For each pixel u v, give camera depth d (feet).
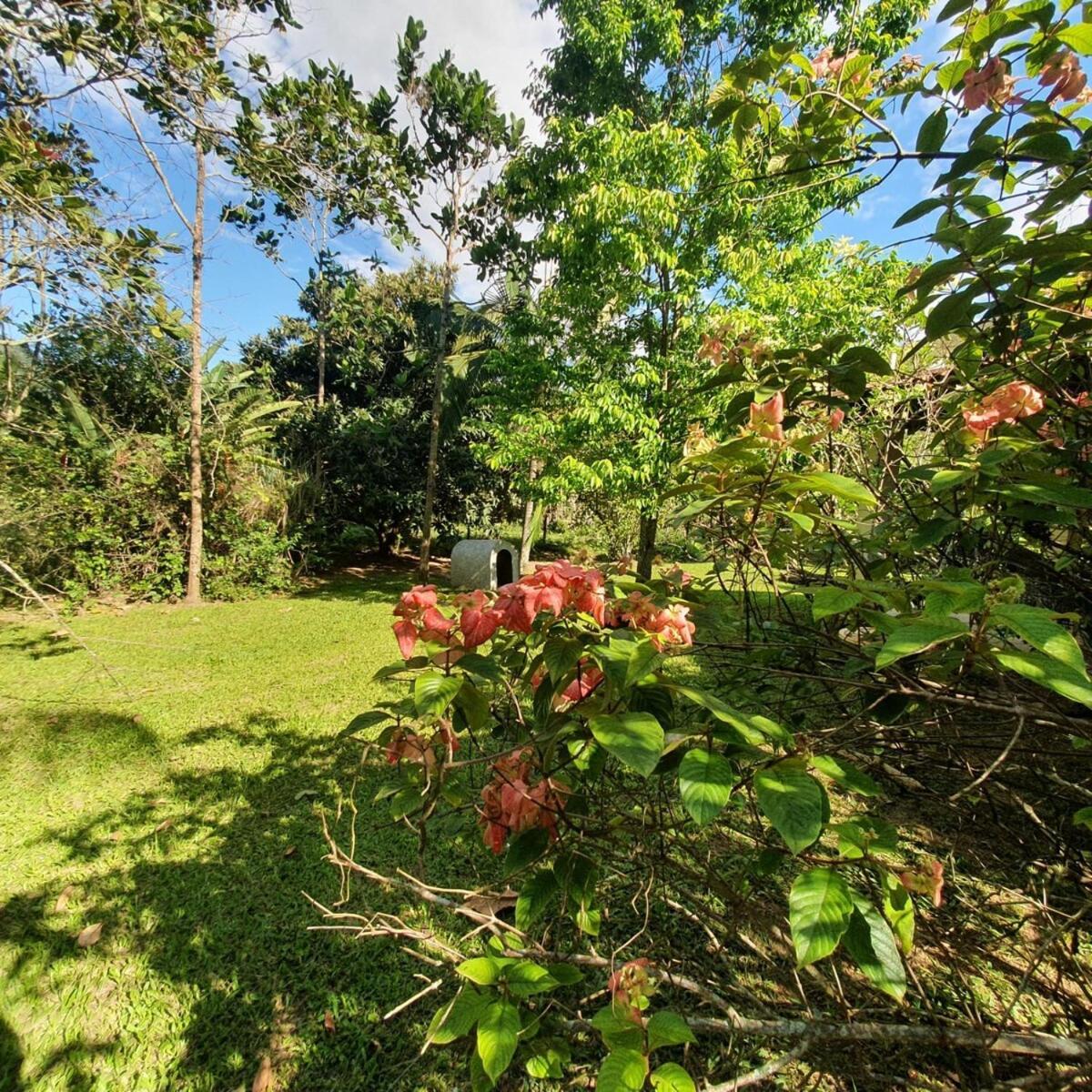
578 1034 2.72
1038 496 2.91
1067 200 3.04
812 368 3.92
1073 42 3.06
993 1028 3.06
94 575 21.33
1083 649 3.61
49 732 10.91
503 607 3.03
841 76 4.25
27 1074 4.80
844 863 2.48
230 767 9.64
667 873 3.95
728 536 4.29
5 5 6.18
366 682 13.78
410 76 22.61
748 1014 3.60
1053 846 3.70
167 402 23.15
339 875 7.00
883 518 4.56
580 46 23.39
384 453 33.94
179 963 5.84
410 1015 5.28
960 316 3.43
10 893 6.79
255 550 24.62
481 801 3.47
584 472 20.40
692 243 20.31
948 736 3.71
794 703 4.95
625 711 2.75
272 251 10.95
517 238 26.58
